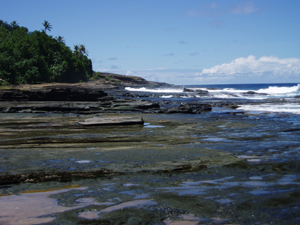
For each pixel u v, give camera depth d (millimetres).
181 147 7820
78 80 104188
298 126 13320
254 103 31359
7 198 3795
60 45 104250
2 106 23016
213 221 3096
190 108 21812
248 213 3311
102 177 4797
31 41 92750
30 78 76500
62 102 29031
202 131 11820
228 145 8156
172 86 143250
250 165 5656
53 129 12375
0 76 70188
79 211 3348
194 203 3613
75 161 5953
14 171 5145
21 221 3064
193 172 5129
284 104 29141
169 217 3191
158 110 22375
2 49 80562
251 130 12078
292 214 3283
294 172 5160
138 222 3055
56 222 3041
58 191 4082
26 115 19234
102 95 34281
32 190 4125
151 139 9617
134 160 6051
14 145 8305
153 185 4371
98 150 7305
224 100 39750
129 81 138625
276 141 8961
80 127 13055
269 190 4125
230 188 4223
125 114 20500
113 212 3318
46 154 6738
